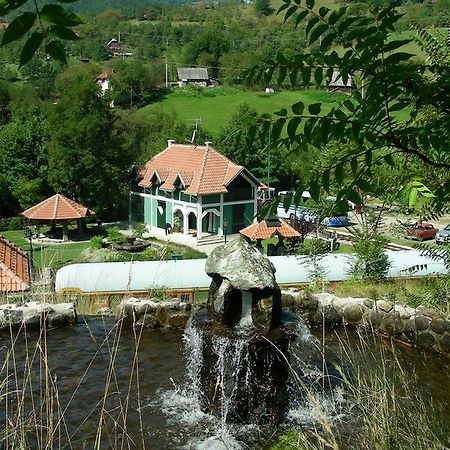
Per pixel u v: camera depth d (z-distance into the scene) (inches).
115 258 1045.2
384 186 126.4
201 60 3730.3
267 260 328.2
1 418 259.4
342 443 184.4
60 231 1556.3
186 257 1229.7
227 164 1563.7
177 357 363.6
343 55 101.5
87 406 293.1
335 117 103.2
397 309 395.2
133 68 3299.7
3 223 1601.9
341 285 530.3
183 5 5433.1
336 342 381.1
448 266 241.0
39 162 1728.6
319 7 101.0
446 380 313.3
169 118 2276.1
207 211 1497.3
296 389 299.9
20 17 59.8
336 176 105.0
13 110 2566.4
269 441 270.8
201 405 300.7
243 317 321.4
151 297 467.5
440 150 102.3
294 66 106.4
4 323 399.9
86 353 364.8
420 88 100.6
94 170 1610.5
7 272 604.7
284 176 1905.8
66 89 1707.7
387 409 161.0
